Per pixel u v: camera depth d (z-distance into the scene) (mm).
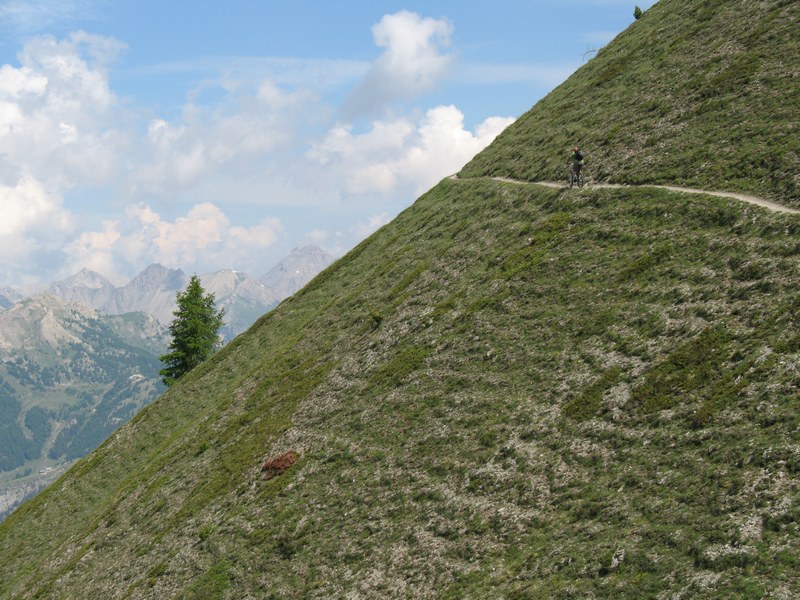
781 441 29281
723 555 26094
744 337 36344
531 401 42938
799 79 56781
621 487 32906
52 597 58688
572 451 37250
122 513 66000
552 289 52156
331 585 39094
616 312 45438
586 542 30906
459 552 35844
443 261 69938
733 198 47969
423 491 41688
